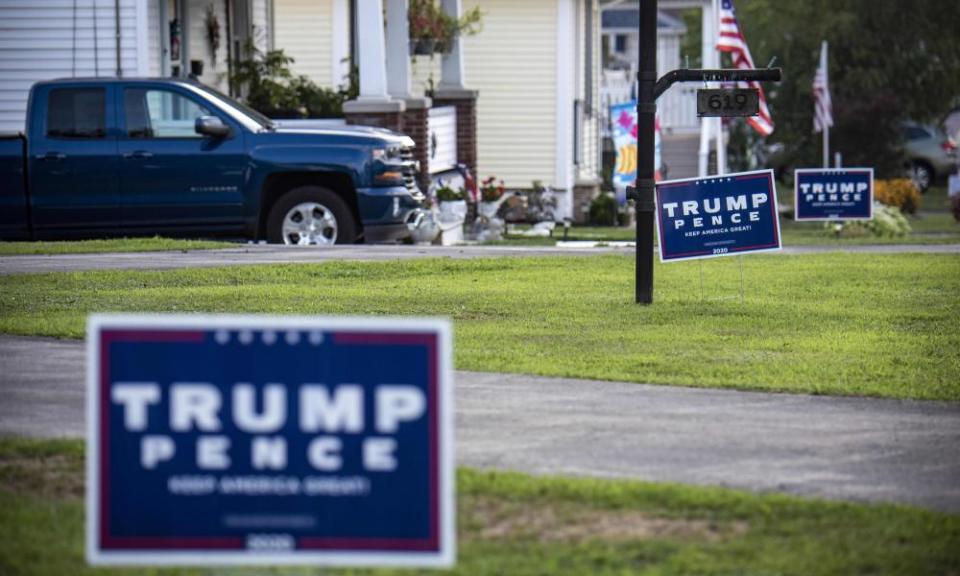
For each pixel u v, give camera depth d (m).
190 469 12.60
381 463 12.59
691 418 23.09
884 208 74.56
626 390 25.20
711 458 20.61
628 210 92.75
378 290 36.97
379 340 12.53
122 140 48.78
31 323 30.47
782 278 42.84
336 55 80.62
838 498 18.73
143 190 48.88
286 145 49.28
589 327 31.78
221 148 49.06
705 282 41.50
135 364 12.53
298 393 12.57
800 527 17.20
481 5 89.38
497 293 36.97
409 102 64.06
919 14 120.69
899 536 16.88
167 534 12.60
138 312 32.31
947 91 123.50
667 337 30.56
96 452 12.55
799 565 15.80
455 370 26.73
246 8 73.00
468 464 20.06
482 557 15.94
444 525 12.59
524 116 89.81
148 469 12.59
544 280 40.28
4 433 21.33
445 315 33.03
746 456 20.77
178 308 32.97
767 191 35.38
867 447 21.42
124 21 57.81
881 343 30.27
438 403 12.55
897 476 19.83
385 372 12.55
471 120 77.12
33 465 19.52
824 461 20.56
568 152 89.88
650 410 23.66
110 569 15.38
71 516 17.19
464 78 89.81
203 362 12.55
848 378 26.27
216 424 12.58
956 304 36.91
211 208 49.19
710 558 15.98
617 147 88.50
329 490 12.62
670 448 21.16
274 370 12.55
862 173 63.91
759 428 22.50
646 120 35.19
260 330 12.55
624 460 20.42
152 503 12.59
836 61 119.56
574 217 92.56
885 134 120.00
